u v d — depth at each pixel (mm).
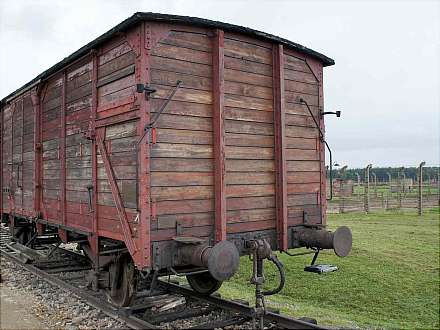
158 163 5457
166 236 5488
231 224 6133
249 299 8633
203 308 6633
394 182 45375
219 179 5879
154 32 5500
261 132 6582
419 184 25188
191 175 5766
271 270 11781
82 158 7230
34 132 9320
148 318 6027
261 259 5797
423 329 8125
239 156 6262
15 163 10750
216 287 6887
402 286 10617
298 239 6910
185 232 5668
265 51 6707
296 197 7043
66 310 6539
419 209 25000
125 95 5855
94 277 7047
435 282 10891
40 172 9133
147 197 5305
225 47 6176
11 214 11102
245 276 11219
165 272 5941
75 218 7551
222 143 5922
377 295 10031
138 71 5469
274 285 10570
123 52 5934
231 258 5227
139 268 5309
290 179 6953
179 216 5621
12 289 7805
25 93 9922
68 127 7762
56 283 7867
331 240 6395
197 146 5844
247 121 6395
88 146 6996
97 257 6922
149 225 5309
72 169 7641
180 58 5734
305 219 7094
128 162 5750
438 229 19172
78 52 6938
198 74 5898
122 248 6383
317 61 7516
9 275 8828
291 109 7027
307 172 7262
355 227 19938
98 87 6590
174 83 5652
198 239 5406
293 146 7035
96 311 6379
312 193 7332
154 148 5430
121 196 5922
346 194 38062
